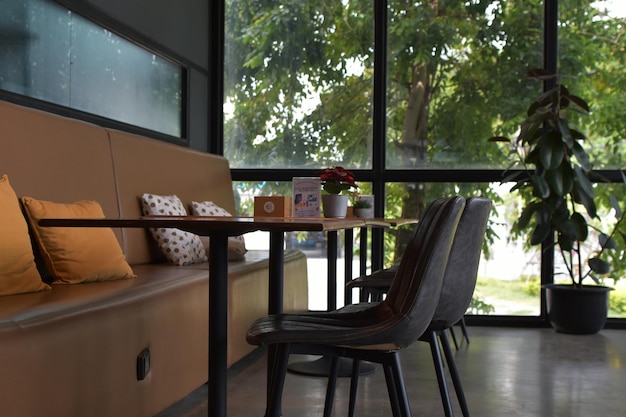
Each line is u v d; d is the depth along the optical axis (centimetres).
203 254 438
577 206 588
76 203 328
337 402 339
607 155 573
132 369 263
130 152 421
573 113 577
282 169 604
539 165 544
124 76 461
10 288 256
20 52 352
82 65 409
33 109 333
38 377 206
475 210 232
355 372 272
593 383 384
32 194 313
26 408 200
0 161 295
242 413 319
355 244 599
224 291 207
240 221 193
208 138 608
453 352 470
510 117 580
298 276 534
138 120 482
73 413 223
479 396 355
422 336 248
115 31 441
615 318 571
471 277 241
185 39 554
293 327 191
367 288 382
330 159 600
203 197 512
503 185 581
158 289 295
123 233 398
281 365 181
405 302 174
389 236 596
